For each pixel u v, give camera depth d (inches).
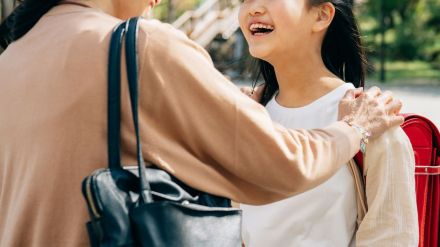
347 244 80.6
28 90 64.9
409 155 78.6
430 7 928.9
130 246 58.2
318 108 83.4
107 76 62.6
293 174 65.5
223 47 600.7
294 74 84.5
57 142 62.3
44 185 62.5
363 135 74.4
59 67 63.7
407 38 917.8
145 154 62.2
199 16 529.7
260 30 83.2
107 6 70.3
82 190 58.5
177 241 59.3
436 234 87.9
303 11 81.6
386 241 77.5
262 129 64.4
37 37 67.5
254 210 84.2
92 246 59.6
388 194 77.2
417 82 702.5
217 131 64.1
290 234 81.4
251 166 64.8
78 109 62.3
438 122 439.8
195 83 63.3
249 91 94.3
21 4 70.3
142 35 63.2
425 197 85.6
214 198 65.2
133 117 60.9
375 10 939.3
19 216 63.6
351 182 79.7
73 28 65.5
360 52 89.1
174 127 63.6
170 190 61.5
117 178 59.4
